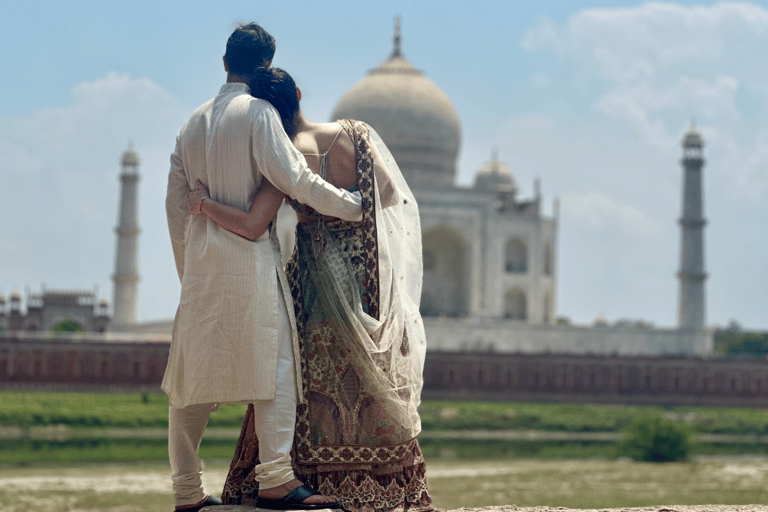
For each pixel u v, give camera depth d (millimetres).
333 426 5680
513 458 44906
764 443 59875
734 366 80250
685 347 88000
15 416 56344
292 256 6047
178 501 5977
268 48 5953
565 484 32469
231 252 5398
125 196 92438
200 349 5406
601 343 85688
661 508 6703
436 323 81125
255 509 5441
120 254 91938
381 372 5676
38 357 69000
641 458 42250
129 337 80562
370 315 5746
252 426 5910
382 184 6016
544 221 93812
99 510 26047
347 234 5820
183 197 5809
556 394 76875
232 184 5504
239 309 5359
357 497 5641
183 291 5547
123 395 66312
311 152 5824
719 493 29578
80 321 102062
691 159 90875
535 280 92500
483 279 89750
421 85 95750
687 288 90000
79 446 46719
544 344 84250
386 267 5828
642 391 78688
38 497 28031
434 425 62625
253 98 5648
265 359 5359
